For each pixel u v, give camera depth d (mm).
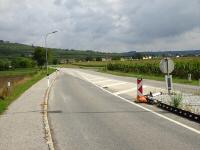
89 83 40469
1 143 9602
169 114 14781
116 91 28031
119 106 17922
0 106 18188
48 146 9219
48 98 23125
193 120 13133
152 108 16891
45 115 14930
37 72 75500
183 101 18672
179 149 8711
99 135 10727
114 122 13023
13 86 32719
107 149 8922
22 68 129875
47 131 11273
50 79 53281
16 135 10656
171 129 11406
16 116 14695
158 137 10203
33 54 114625
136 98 21656
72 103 19906
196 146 9000
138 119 13594
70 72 88438
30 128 11836
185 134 10562
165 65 21266
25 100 21594
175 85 33375
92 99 21938
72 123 13039
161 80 43312
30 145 9344
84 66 156250
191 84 34938
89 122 13156
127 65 83375
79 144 9578
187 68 48719
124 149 8883
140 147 9039
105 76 60000
